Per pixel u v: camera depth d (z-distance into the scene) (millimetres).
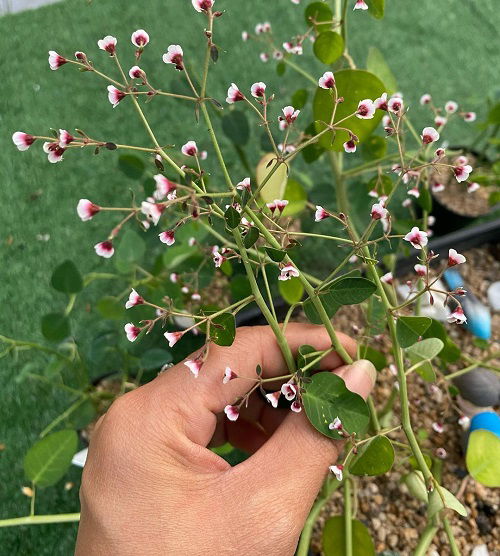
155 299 311
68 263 305
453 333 388
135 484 196
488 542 316
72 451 274
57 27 508
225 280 400
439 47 523
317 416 193
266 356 232
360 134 242
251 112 483
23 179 450
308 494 202
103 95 483
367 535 269
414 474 271
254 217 164
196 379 215
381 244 322
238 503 194
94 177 451
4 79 486
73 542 335
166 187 144
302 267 418
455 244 403
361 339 246
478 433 263
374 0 239
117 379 364
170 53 162
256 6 522
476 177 353
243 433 294
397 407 360
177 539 188
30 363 384
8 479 353
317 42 260
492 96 409
